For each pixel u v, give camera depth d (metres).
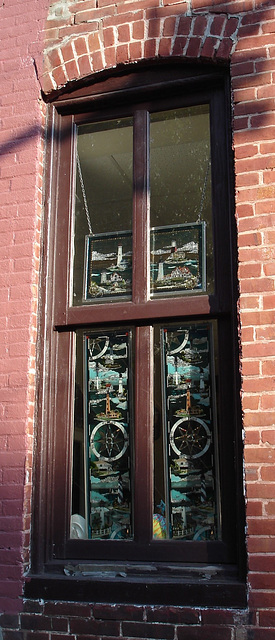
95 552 3.26
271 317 3.07
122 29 3.76
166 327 3.48
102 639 3.00
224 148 3.54
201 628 2.88
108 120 3.90
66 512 3.37
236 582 2.94
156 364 3.44
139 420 3.37
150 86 3.71
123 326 3.57
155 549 3.17
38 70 3.91
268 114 3.33
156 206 3.67
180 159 3.69
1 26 4.10
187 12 3.62
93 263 3.71
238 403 3.10
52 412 3.52
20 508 3.29
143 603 3.00
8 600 3.19
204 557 3.10
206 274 3.46
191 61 3.59
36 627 3.12
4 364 3.50
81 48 3.84
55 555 3.32
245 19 3.49
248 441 2.97
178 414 3.35
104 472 3.41
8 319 3.57
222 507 3.14
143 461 3.31
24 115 3.88
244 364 3.05
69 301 3.65
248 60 3.43
